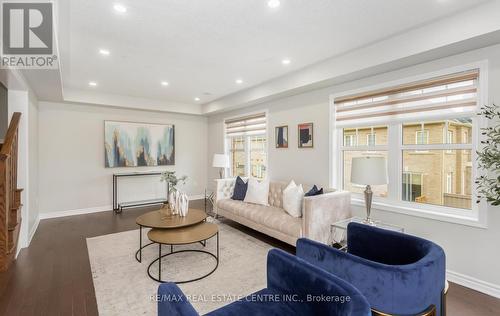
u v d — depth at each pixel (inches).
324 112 151.8
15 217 119.8
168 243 99.3
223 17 92.1
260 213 143.8
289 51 122.6
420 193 116.6
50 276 103.6
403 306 53.2
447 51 97.4
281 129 180.7
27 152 135.8
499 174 90.6
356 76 129.0
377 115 128.4
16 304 85.0
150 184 240.1
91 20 93.2
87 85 183.0
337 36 106.7
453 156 107.1
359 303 43.3
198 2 83.0
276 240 144.9
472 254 96.7
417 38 99.3
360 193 139.4
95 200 213.3
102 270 108.7
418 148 115.5
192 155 267.1
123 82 175.2
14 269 109.3
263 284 98.3
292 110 172.7
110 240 144.6
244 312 54.1
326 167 150.8
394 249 73.7
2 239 107.3
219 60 133.9
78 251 128.7
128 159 228.1
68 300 87.4
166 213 132.3
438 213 106.9
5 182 107.5
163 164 247.8
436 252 60.4
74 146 204.2
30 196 147.5
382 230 77.3
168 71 151.8
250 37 107.7
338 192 131.9
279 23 96.4
